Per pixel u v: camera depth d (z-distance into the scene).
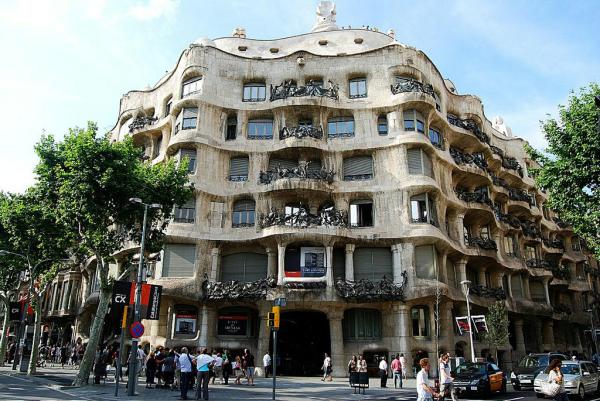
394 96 38.56
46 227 29.62
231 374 33.44
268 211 36.44
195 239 35.03
